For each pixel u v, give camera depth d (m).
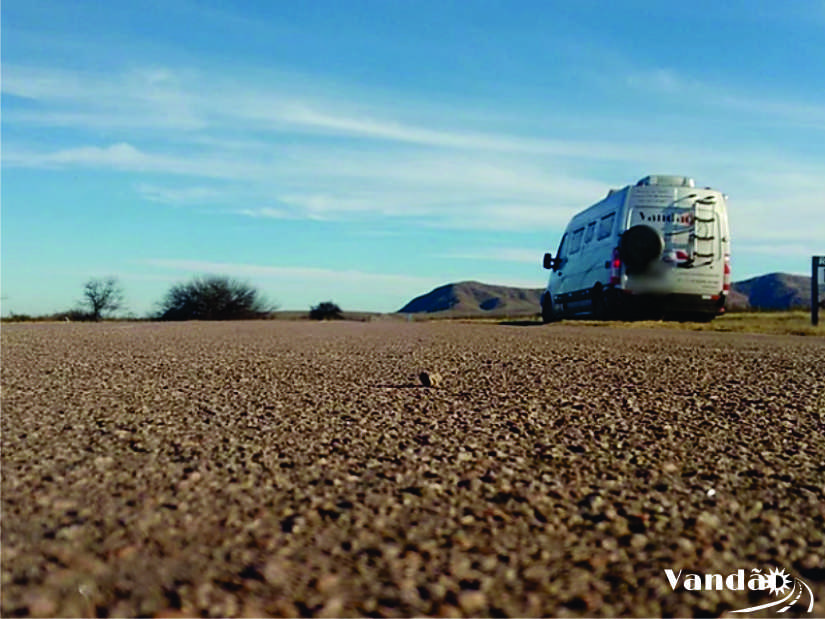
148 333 14.77
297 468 3.30
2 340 11.96
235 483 3.06
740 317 21.69
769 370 7.36
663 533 2.62
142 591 2.07
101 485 3.01
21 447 3.67
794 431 4.33
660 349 10.07
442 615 2.00
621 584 2.22
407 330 16.80
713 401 5.33
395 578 2.20
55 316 32.62
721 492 3.11
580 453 3.68
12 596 2.02
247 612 1.97
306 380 6.35
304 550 2.37
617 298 17.98
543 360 8.28
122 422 4.34
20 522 2.56
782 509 2.92
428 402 5.15
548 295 23.86
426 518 2.69
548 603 2.09
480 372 7.03
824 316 21.34
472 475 3.23
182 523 2.58
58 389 5.74
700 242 17.94
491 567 2.30
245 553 2.33
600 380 6.45
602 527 2.66
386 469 3.31
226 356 8.72
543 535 2.57
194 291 44.19
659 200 17.92
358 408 4.88
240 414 4.63
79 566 2.21
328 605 2.02
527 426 4.31
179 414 4.62
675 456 3.67
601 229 19.27
